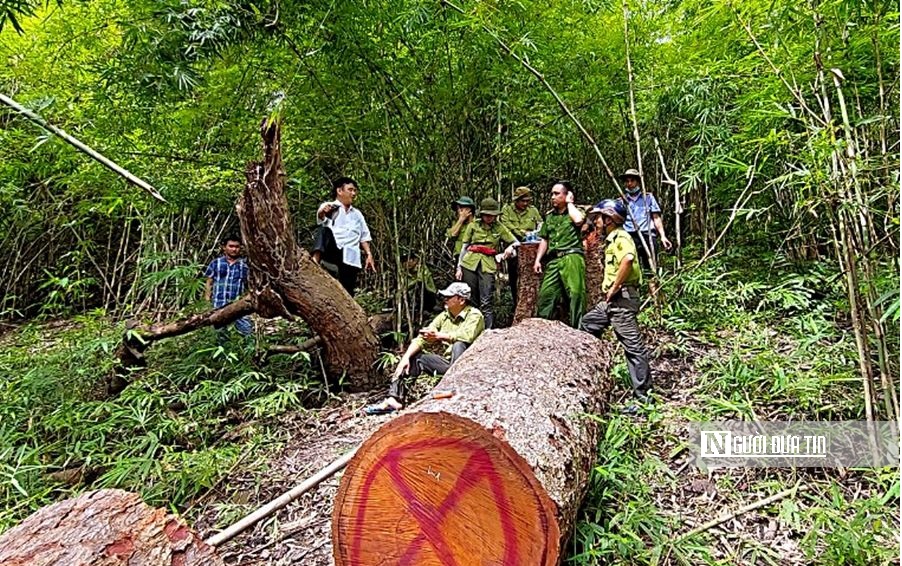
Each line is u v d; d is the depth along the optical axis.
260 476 2.48
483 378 2.11
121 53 3.05
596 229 3.97
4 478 2.40
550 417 1.85
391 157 4.05
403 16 3.13
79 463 2.76
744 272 4.21
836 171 1.96
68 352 3.87
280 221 3.23
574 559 1.72
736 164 3.13
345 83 3.61
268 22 3.04
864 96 2.57
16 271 6.55
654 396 2.85
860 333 2.11
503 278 5.43
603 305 3.08
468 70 3.71
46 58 3.71
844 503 1.90
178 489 2.38
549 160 5.55
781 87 2.51
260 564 1.89
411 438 1.50
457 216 4.72
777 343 3.25
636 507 1.93
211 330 4.06
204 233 5.93
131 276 6.44
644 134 5.08
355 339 3.43
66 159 3.62
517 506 1.42
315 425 3.04
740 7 2.41
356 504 1.54
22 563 1.21
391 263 4.81
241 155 3.95
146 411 2.93
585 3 3.87
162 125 3.67
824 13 2.12
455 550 1.46
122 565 1.25
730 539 1.86
